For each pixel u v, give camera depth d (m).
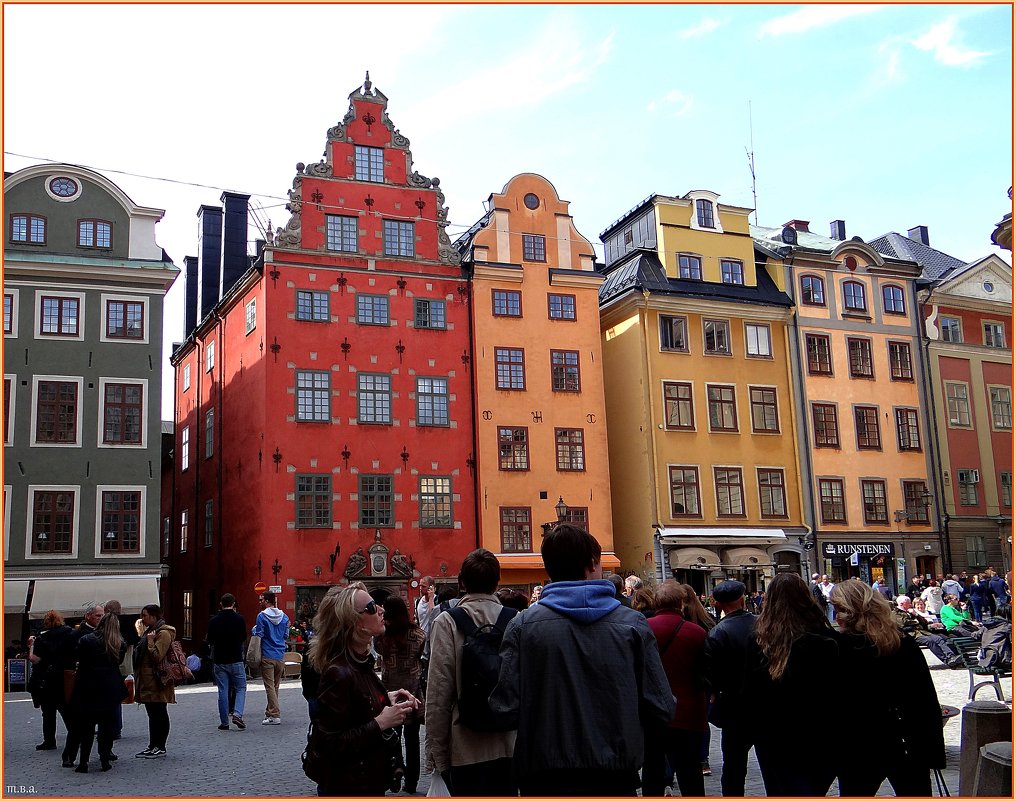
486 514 35.31
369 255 35.50
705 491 38.66
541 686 5.17
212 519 37.91
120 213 32.53
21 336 30.73
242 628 15.97
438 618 6.55
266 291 33.81
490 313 37.06
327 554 32.84
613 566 36.53
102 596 30.14
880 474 42.19
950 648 19.03
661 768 8.07
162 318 32.50
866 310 43.84
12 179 31.28
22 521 29.81
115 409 31.48
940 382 44.69
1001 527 44.38
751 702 6.38
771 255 43.06
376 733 5.56
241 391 35.81
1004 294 47.47
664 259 40.69
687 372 39.53
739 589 7.92
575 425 37.50
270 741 14.24
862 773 6.23
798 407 41.09
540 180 39.09
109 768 12.24
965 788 8.58
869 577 41.00
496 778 6.37
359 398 34.41
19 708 20.69
